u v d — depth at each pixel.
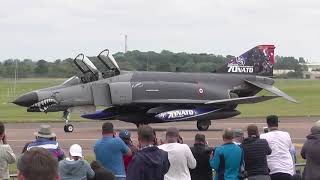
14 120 80.38
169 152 20.17
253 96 70.00
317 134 21.48
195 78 70.19
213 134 62.09
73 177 17.94
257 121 80.12
